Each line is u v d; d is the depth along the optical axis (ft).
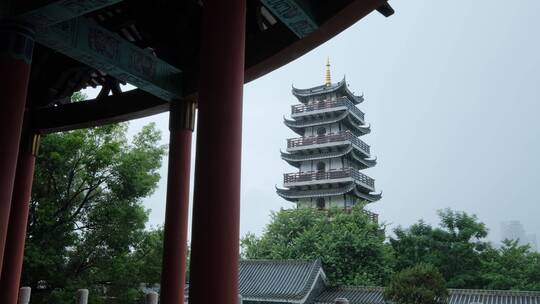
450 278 119.65
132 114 35.63
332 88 180.75
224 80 17.80
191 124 32.48
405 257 122.93
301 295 92.63
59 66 35.55
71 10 22.40
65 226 66.18
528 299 84.53
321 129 182.19
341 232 123.75
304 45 27.04
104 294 68.95
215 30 18.31
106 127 71.00
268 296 94.58
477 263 119.65
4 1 22.58
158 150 74.64
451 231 124.06
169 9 31.86
